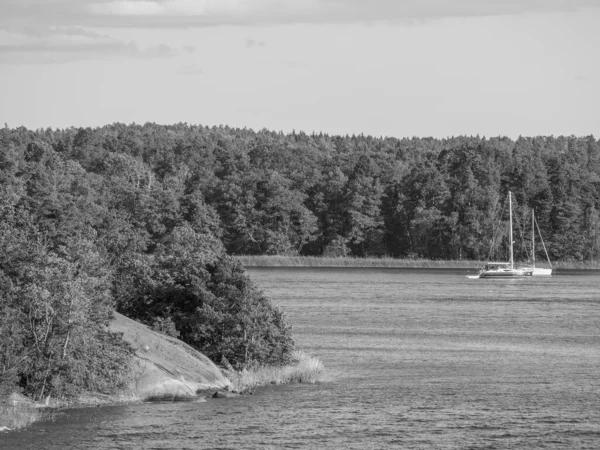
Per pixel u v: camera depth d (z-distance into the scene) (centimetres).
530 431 10031
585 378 13412
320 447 9300
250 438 9569
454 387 12550
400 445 9425
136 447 9150
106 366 11012
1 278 10862
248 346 13225
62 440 9288
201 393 11575
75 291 10769
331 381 12988
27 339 10712
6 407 10038
